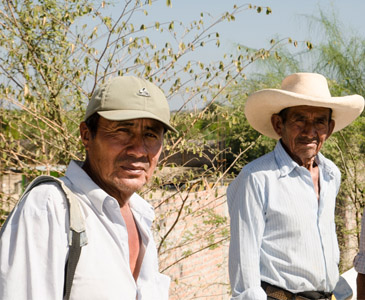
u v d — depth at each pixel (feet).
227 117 16.15
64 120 15.31
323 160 9.96
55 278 4.69
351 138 30.78
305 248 9.19
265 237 9.22
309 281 9.23
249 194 9.14
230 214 9.48
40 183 5.08
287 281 9.15
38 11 14.90
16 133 16.14
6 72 15.87
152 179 16.19
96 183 5.70
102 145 5.53
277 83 36.22
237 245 8.99
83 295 4.85
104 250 5.12
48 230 4.77
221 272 24.30
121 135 5.49
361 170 30.30
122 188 5.57
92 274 4.92
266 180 9.26
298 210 9.20
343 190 30.71
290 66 37.14
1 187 16.42
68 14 15.33
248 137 30.30
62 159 16.44
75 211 4.94
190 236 20.24
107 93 5.43
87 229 5.10
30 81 15.46
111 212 5.38
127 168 5.54
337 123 11.41
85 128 5.74
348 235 31.65
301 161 9.75
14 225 4.80
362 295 10.46
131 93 5.43
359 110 11.02
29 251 4.63
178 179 17.07
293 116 9.72
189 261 21.65
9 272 4.57
